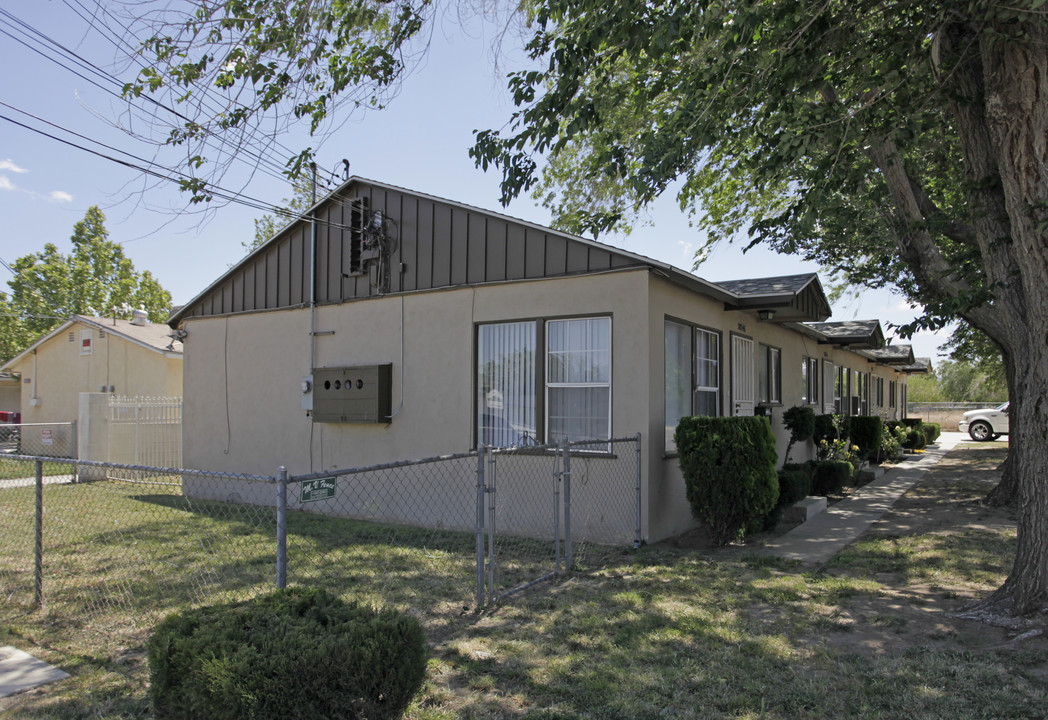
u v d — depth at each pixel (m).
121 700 3.87
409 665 3.15
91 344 21.45
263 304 11.22
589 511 8.05
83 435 14.10
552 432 8.40
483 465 5.53
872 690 3.92
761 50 6.69
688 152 7.09
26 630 5.01
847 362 18.42
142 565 6.79
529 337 8.62
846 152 6.97
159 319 37.03
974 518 9.34
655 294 7.95
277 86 6.62
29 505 10.37
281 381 10.88
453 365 9.16
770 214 12.89
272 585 6.04
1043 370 4.91
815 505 9.84
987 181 5.73
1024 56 4.91
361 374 9.77
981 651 4.50
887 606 5.48
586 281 8.20
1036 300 4.91
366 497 9.84
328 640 2.93
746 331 10.88
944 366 48.09
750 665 4.30
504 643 4.67
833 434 13.52
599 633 4.86
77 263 34.34
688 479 7.73
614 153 7.76
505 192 6.80
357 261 10.17
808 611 5.36
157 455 15.41
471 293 9.06
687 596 5.75
